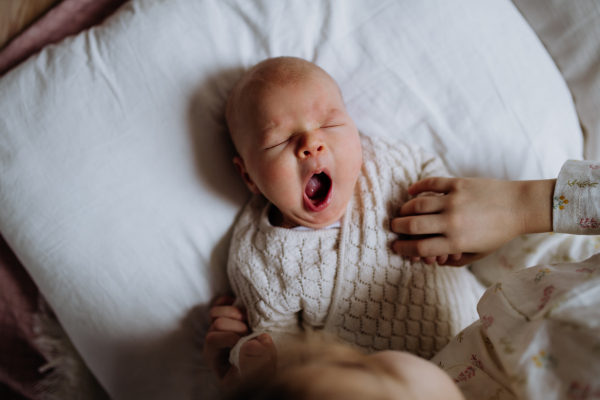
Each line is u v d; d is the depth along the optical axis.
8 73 0.86
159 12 0.85
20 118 0.84
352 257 0.78
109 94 0.85
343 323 0.80
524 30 0.89
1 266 1.01
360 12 0.88
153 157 0.86
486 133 0.88
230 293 0.95
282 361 0.47
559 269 0.54
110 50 0.85
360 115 0.92
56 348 1.04
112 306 0.88
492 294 0.57
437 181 0.77
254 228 0.87
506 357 0.49
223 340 0.81
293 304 0.80
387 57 0.88
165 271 0.89
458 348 0.61
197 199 0.88
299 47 0.89
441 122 0.90
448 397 0.42
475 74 0.87
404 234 0.81
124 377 0.93
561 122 0.87
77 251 0.85
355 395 0.35
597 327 0.44
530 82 0.87
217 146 0.88
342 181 0.73
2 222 0.85
